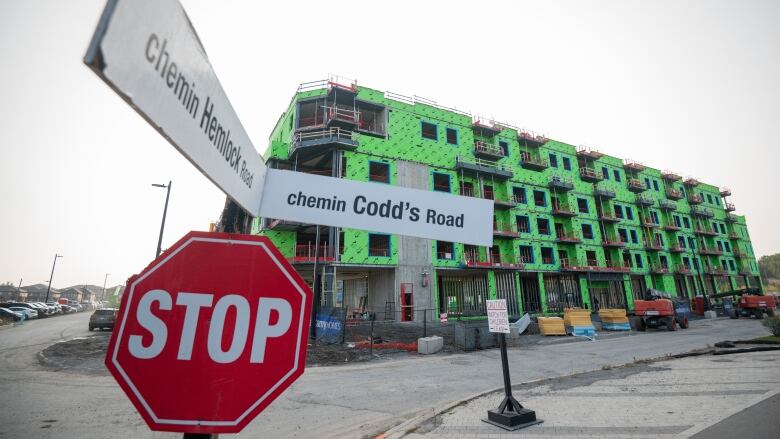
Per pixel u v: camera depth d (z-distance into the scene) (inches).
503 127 1416.1
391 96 1179.3
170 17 38.7
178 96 41.8
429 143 1187.9
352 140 1010.1
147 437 213.6
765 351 467.5
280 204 82.3
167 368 57.1
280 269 66.5
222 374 58.7
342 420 245.4
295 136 1050.1
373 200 89.7
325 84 1094.4
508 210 1309.1
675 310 906.7
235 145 63.1
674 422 200.7
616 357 494.6
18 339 677.9
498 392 292.2
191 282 61.6
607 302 1473.9
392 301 1001.5
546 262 1359.5
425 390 327.9
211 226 225.9
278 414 259.1
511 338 711.1
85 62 25.6
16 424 233.5
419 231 91.4
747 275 2233.0
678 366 386.6
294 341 63.6
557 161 1531.7
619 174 1752.0
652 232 1771.7
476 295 1226.6
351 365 462.3
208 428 56.1
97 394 305.4
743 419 196.5
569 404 249.9
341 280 1380.4
